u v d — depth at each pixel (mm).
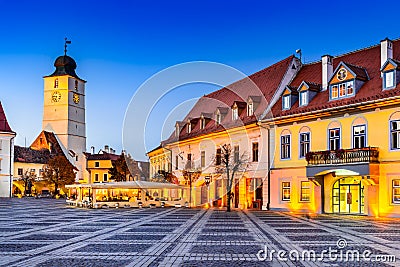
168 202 36219
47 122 106625
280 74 39438
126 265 11016
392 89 27406
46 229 19828
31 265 11047
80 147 109562
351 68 30172
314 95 33375
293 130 33406
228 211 32500
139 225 21609
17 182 84312
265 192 35156
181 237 16578
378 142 27781
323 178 31094
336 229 19484
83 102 111688
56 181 77438
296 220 24516
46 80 107438
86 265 11023
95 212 33312
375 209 27531
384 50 30406
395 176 26812
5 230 19422
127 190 44094
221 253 12781
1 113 77812
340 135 30047
